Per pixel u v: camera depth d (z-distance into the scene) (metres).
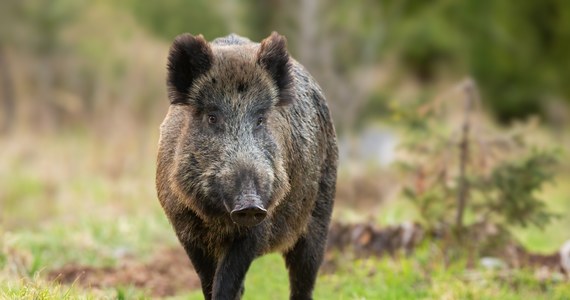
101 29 38.44
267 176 10.27
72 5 39.97
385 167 30.89
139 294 14.30
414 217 21.62
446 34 46.31
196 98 10.76
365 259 17.61
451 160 17.81
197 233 11.32
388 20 40.62
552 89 50.28
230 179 10.17
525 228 17.55
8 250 16.38
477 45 48.50
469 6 47.81
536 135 35.06
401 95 43.03
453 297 14.70
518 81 50.25
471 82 18.02
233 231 11.02
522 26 50.06
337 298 15.33
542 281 15.79
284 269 17.05
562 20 50.34
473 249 17.17
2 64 40.00
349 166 31.12
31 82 39.91
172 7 36.75
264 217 9.94
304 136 12.19
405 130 21.45
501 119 51.16
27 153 33.09
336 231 18.25
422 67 49.47
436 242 17.55
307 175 12.27
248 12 37.66
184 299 15.66
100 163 31.48
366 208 26.80
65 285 15.00
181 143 10.84
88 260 18.48
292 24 36.31
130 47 36.72
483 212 17.84
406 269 16.17
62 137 37.69
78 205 26.11
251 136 10.57
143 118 35.66
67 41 40.06
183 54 10.86
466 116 17.75
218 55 10.96
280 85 11.13
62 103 38.47
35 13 40.09
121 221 22.55
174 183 10.83
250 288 16.38
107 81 36.88
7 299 11.46
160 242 21.19
